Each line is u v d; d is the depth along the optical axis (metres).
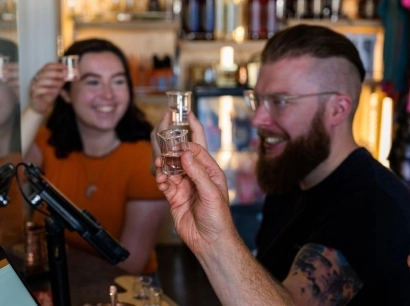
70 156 2.74
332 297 1.66
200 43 5.00
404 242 1.73
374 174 1.87
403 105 4.58
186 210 1.32
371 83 5.16
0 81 1.97
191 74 5.06
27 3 3.19
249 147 4.92
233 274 1.30
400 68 4.54
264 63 2.13
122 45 5.11
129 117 2.77
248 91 2.18
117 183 2.68
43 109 2.70
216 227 1.28
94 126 2.68
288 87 2.04
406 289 1.71
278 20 5.04
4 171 1.58
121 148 2.72
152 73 4.93
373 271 1.69
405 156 4.57
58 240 1.58
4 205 1.56
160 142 1.35
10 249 1.99
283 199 2.21
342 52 2.06
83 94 2.68
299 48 2.05
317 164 2.03
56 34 3.30
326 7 5.07
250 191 4.87
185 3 5.05
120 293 1.99
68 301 1.61
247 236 4.83
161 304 1.90
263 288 1.32
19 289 1.24
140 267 2.66
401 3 4.47
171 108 1.89
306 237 1.95
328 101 2.03
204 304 3.98
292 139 2.05
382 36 5.19
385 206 1.76
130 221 2.68
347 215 1.77
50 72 2.65
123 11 4.98
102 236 1.62
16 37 2.13
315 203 1.95
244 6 5.03
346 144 2.03
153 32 5.12
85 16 4.89
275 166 2.08
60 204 1.59
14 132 2.07
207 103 4.88
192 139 1.89
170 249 4.96
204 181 1.25
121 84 2.75
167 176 1.32
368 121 5.25
